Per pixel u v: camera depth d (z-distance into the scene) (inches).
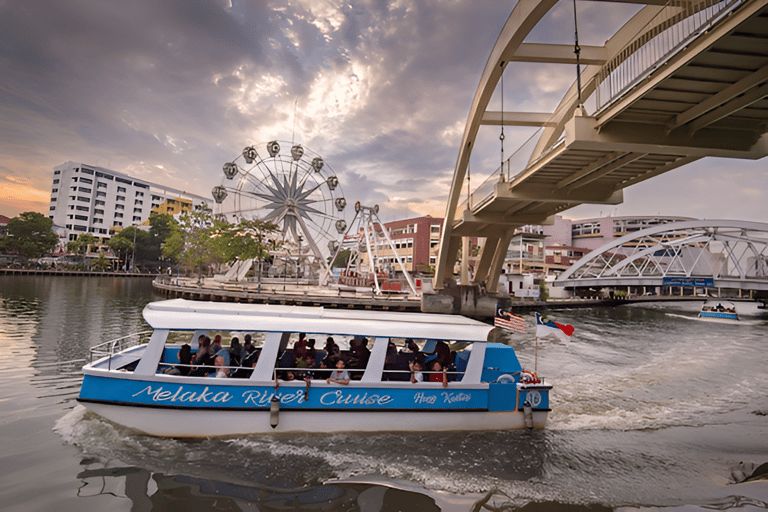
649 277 2137.1
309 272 2488.9
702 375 540.1
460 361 334.3
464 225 1406.3
